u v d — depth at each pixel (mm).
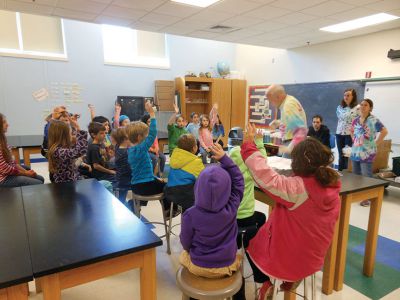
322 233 1238
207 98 7777
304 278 1391
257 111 7766
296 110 2207
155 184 2432
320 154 1212
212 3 3717
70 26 6277
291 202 1226
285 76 6871
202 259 1313
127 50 7125
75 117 2969
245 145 1339
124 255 1127
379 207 2143
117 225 1348
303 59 6391
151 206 3629
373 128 3705
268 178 1257
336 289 2057
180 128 4320
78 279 1090
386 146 4492
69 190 1910
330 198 1195
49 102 6262
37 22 6086
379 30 4914
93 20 4492
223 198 1274
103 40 6777
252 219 1883
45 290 1030
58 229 1302
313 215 1206
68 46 6309
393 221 3289
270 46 6367
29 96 6070
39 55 6062
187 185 2150
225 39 5762
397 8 3773
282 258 1291
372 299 1976
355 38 5336
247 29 4961
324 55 5934
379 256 2541
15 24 5910
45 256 1067
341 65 5629
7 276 940
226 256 1318
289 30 4992
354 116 4312
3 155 2586
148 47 7363
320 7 3787
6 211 1527
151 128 2414
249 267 2252
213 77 8195
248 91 8016
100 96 6785
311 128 4590
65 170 2330
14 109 5973
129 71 7047
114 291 1988
